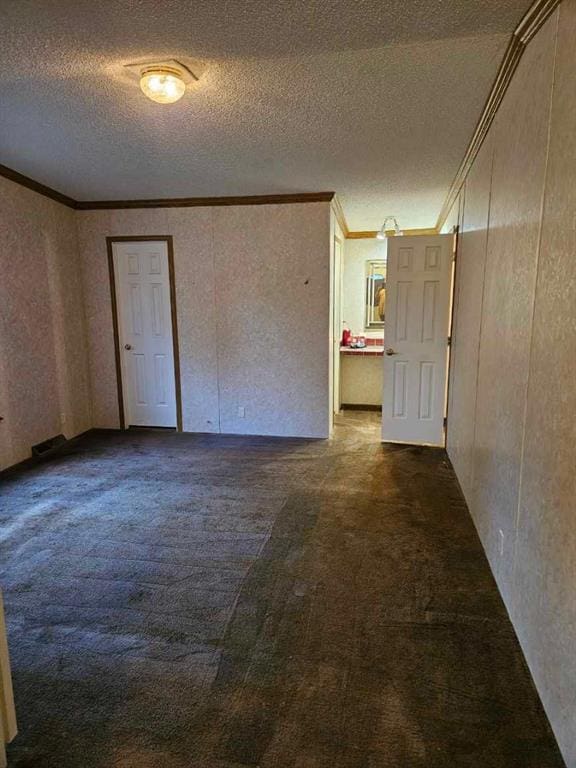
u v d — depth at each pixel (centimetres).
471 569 234
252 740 143
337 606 207
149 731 147
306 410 472
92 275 482
